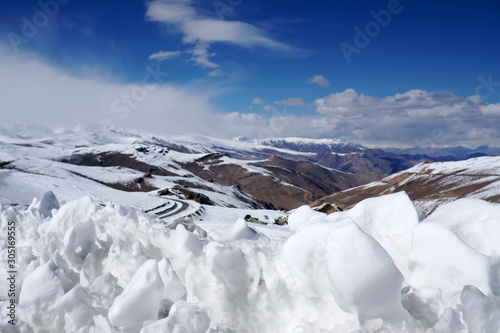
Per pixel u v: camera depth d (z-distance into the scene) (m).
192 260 1.88
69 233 2.33
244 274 1.64
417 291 1.42
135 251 2.15
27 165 107.94
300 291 1.52
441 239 1.36
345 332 1.34
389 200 1.74
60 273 1.99
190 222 3.03
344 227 1.35
